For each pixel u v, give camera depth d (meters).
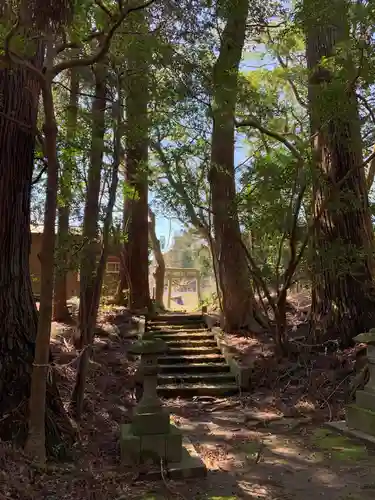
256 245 9.98
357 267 9.27
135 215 14.69
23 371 4.85
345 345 9.06
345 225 9.41
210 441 6.02
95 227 8.36
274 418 7.05
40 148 6.17
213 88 8.70
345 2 7.56
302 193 8.62
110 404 7.57
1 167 5.08
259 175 8.44
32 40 4.61
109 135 8.45
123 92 7.21
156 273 18.27
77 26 4.88
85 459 4.81
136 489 4.16
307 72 9.27
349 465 4.89
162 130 10.22
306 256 9.43
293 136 8.91
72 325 11.52
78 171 7.95
